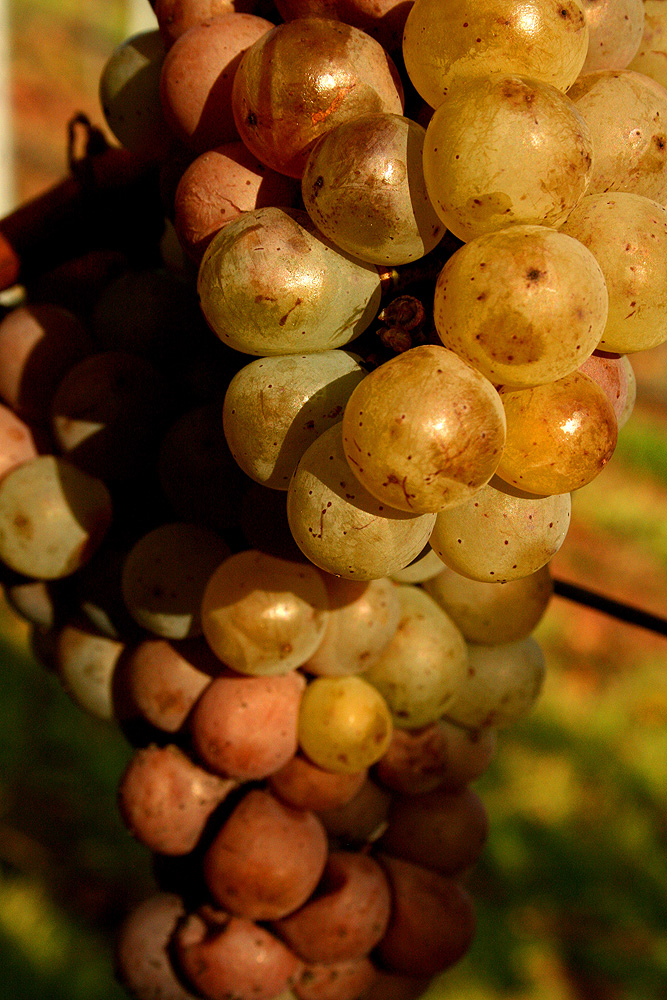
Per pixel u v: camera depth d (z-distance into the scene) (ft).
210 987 0.69
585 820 1.57
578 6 0.60
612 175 0.62
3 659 1.62
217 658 0.70
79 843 1.41
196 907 0.72
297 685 0.69
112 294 0.73
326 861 0.72
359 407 0.57
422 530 0.60
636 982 1.34
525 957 1.34
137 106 0.70
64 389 0.71
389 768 0.72
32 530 0.70
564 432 0.59
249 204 0.63
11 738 1.52
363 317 0.61
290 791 0.70
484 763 0.76
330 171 0.58
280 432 0.60
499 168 0.57
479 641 0.72
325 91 0.60
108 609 0.72
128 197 0.76
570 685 1.84
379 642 0.68
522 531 0.61
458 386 0.56
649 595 2.13
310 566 0.67
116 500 0.73
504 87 0.57
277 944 0.70
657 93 0.63
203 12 0.66
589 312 0.57
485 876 1.45
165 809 0.70
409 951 0.72
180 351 0.72
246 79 0.61
